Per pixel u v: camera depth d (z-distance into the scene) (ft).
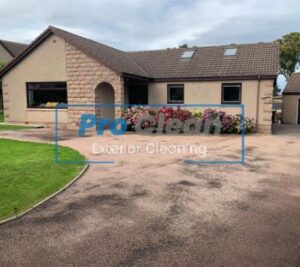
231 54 62.13
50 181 21.57
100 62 52.65
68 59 55.31
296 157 30.96
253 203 17.85
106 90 57.31
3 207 16.87
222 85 56.65
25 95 60.75
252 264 11.70
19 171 23.94
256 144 39.60
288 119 85.20
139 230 14.46
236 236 13.85
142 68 63.98
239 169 25.81
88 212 16.48
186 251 12.63
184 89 59.26
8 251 12.65
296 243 13.23
